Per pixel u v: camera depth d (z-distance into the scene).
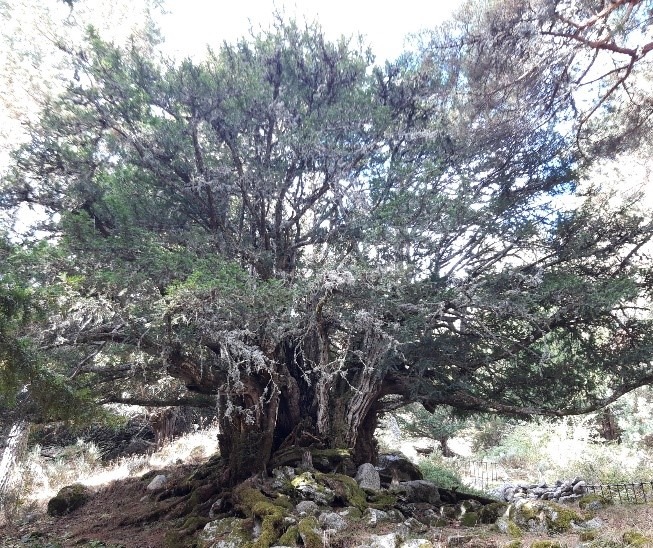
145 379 9.62
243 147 9.43
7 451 11.46
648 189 12.41
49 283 6.58
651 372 10.09
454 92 9.65
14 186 8.59
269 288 7.29
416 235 8.97
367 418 11.12
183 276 7.36
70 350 8.20
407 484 9.48
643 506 7.60
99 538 8.48
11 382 4.95
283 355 9.80
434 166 9.05
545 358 9.06
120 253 7.81
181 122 8.70
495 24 8.35
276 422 10.30
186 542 7.43
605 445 17.64
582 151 10.52
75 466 15.24
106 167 8.98
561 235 10.27
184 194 9.28
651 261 10.10
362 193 9.38
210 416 20.69
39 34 9.30
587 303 8.62
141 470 13.95
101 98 8.45
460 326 10.04
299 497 7.84
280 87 9.75
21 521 10.27
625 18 7.59
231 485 9.05
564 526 6.86
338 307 8.34
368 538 6.52
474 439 23.12
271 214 10.74
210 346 8.48
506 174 10.73
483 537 6.72
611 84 9.86
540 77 8.68
